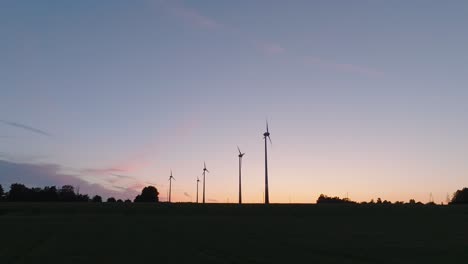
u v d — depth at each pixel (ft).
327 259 132.16
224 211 409.69
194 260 125.80
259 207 446.60
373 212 399.65
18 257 130.82
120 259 127.13
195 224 274.36
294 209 425.28
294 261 126.62
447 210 418.31
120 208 442.50
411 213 390.42
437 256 142.31
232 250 148.36
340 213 392.27
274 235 207.00
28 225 258.78
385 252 150.92
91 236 194.49
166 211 412.77
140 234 205.05
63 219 319.06
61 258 128.67
